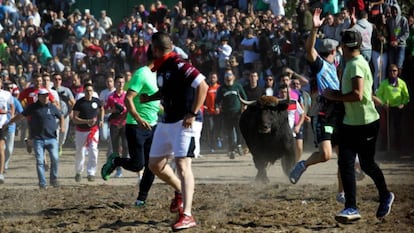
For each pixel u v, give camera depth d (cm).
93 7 3656
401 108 2228
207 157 2327
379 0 2506
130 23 3112
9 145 2030
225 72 2430
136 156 1339
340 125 1127
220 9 3138
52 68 2947
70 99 2466
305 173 1877
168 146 1145
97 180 1878
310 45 1156
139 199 1349
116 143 1908
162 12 3155
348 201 1112
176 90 1105
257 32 2648
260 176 1695
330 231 1090
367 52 2342
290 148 1675
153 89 1309
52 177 1756
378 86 2355
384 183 1130
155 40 1112
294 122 1733
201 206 1334
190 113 1090
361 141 1120
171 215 1242
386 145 2277
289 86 1889
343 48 1131
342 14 2395
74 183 1827
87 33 3231
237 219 1184
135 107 1352
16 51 3158
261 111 1652
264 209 1279
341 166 1117
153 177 1348
